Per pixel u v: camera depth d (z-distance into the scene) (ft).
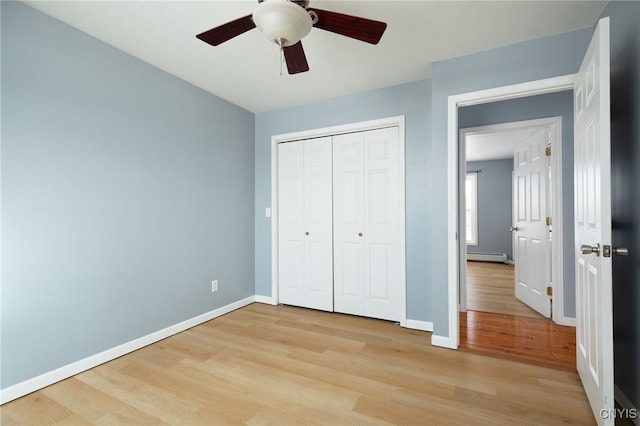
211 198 10.07
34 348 5.92
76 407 5.41
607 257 4.40
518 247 12.12
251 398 5.65
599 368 4.59
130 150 7.64
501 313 10.50
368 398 5.63
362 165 10.19
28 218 5.84
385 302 9.83
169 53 7.59
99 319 6.98
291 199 11.50
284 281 11.65
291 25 4.57
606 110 4.41
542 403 5.43
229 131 10.82
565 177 9.25
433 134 7.97
